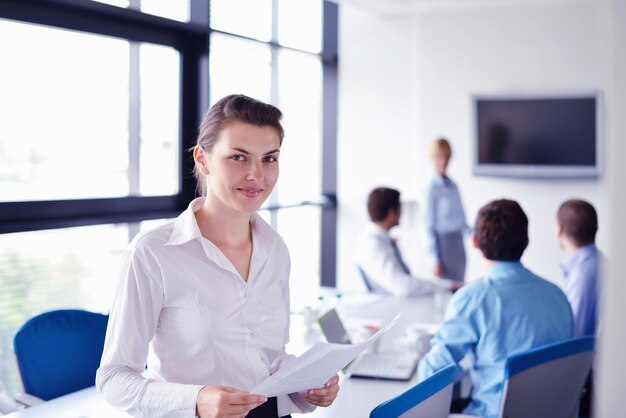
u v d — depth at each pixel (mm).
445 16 6617
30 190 3691
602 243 6035
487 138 6520
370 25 6805
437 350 2551
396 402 1768
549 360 2338
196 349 1680
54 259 3842
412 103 6750
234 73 5180
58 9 3707
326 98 6953
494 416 2498
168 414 1540
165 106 4586
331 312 2898
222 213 1723
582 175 6301
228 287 1698
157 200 4508
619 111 1434
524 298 2553
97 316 2898
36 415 2180
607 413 1441
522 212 2625
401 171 6809
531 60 6441
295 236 6344
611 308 1435
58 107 3814
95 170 4070
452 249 6199
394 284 4074
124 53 4223
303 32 6266
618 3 1436
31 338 2682
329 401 1772
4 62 3518
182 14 4586
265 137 1619
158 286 1639
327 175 6961
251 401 1496
